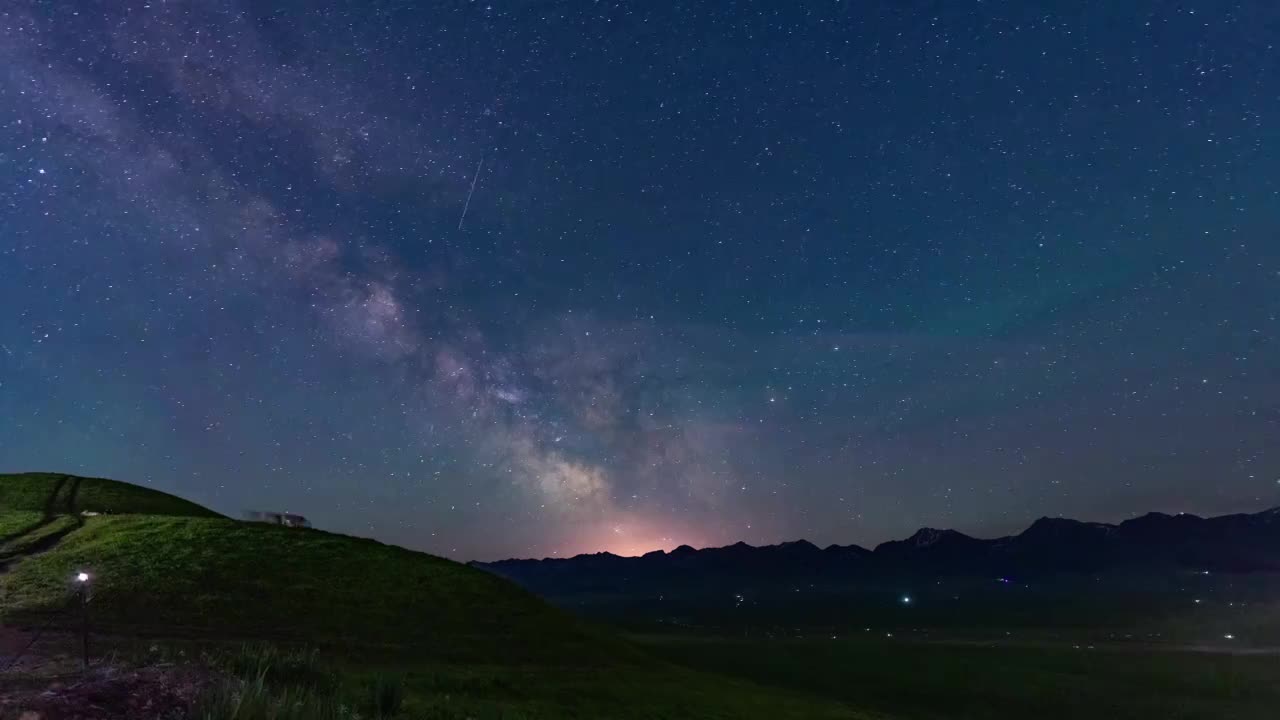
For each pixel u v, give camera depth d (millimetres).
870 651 114250
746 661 94062
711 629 171750
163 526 54750
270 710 9438
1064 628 185250
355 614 44000
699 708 36812
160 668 10719
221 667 14672
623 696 36312
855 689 75062
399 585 51031
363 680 24344
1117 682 85562
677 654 99250
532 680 36750
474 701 28734
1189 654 117438
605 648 48969
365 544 59906
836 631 174125
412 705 19594
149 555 47094
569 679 39000
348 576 50250
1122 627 185125
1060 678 87938
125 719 8523
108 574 42281
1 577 40625
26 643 29125
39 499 65500
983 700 72750
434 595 50812
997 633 167000
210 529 55469
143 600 39375
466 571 58500
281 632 38656
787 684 75875
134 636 33438
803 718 39250
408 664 36938
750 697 43094
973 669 94562
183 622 37438
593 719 29625
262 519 61531
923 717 62938
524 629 48344
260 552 51656
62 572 42062
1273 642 140625
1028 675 89750
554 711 29859
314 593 45781
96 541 49750
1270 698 76438
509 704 29734
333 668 25875
